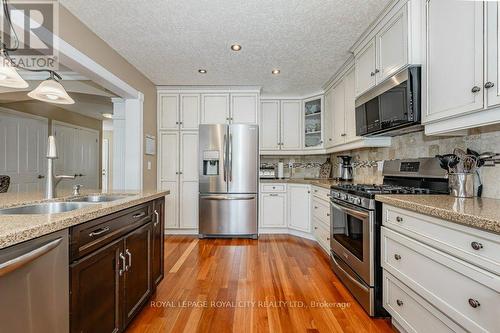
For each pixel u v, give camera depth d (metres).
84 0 1.93
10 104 4.11
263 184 4.10
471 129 1.55
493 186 1.58
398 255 1.60
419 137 2.25
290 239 3.82
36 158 4.59
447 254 1.20
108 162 8.38
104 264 1.40
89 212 1.23
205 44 2.64
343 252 2.35
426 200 1.52
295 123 4.44
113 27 2.30
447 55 1.50
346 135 3.15
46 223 0.97
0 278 0.83
